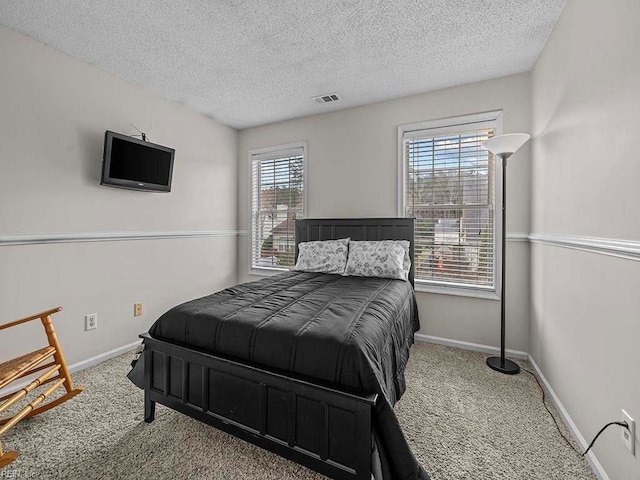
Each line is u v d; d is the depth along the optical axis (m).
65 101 2.23
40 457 1.44
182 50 2.21
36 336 2.08
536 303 2.31
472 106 2.70
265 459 1.43
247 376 1.35
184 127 3.22
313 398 1.21
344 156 3.29
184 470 1.37
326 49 2.21
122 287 2.64
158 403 1.76
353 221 3.16
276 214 3.84
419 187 3.00
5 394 1.93
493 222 2.71
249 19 1.88
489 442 1.54
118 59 2.32
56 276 2.20
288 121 3.63
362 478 1.12
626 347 1.17
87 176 2.37
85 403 1.88
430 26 1.95
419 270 3.00
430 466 1.38
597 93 1.40
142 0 1.71
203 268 3.49
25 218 2.02
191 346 1.53
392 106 3.04
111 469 1.37
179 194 3.17
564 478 1.33
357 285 2.30
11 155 1.95
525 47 2.17
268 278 2.62
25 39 2.01
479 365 2.41
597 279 1.39
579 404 1.54
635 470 1.10
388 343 1.54
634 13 1.13
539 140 2.26
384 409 1.13
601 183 1.36
